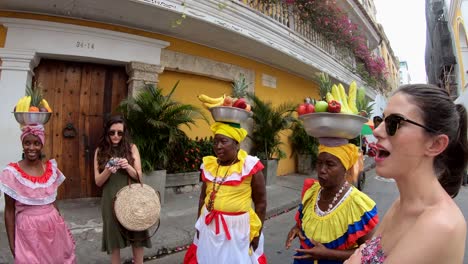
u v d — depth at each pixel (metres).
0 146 5.03
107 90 6.18
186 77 7.13
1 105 5.05
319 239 1.91
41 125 2.52
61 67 5.80
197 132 7.45
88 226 4.53
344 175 1.97
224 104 2.44
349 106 1.93
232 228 2.36
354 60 13.29
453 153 1.13
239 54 8.12
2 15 5.17
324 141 1.94
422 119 0.99
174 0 5.39
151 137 5.61
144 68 6.08
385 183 9.94
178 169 6.65
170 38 6.64
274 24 7.69
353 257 1.22
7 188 2.25
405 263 0.90
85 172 5.93
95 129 6.03
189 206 5.75
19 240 2.30
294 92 10.59
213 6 6.04
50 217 2.43
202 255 2.42
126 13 5.45
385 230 1.18
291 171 10.54
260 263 2.56
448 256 0.87
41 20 5.30
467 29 14.85
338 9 10.48
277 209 6.14
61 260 2.50
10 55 5.07
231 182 2.41
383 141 1.08
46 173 2.51
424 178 1.02
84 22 5.66
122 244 2.89
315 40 10.32
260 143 8.27
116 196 2.81
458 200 7.60
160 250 4.02
